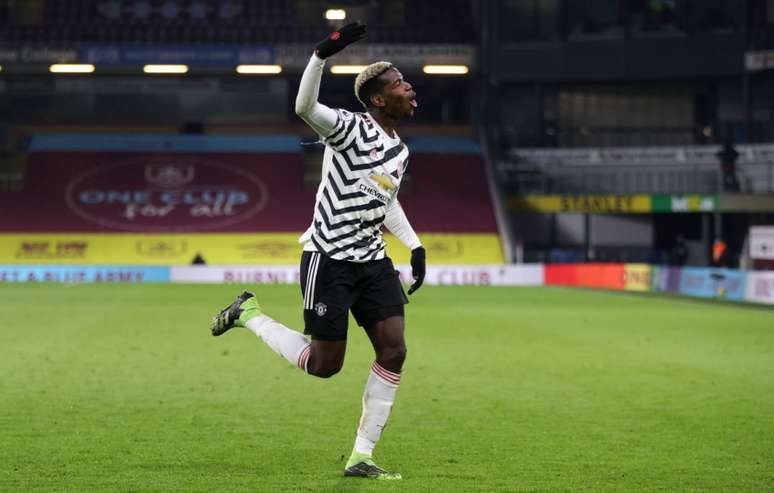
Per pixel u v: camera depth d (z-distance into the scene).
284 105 154.75
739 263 140.38
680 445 24.80
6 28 147.38
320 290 19.98
